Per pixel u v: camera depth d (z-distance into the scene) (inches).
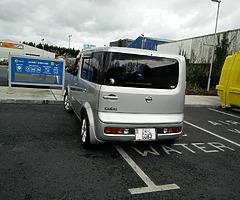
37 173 126.5
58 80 376.5
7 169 128.5
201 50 1026.7
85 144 162.7
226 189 124.3
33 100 318.7
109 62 145.0
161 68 155.9
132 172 136.6
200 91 627.5
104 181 123.5
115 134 145.7
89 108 159.3
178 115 163.9
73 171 132.1
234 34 803.4
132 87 148.7
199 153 177.3
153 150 175.6
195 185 126.3
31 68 356.5
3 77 641.6
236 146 201.2
